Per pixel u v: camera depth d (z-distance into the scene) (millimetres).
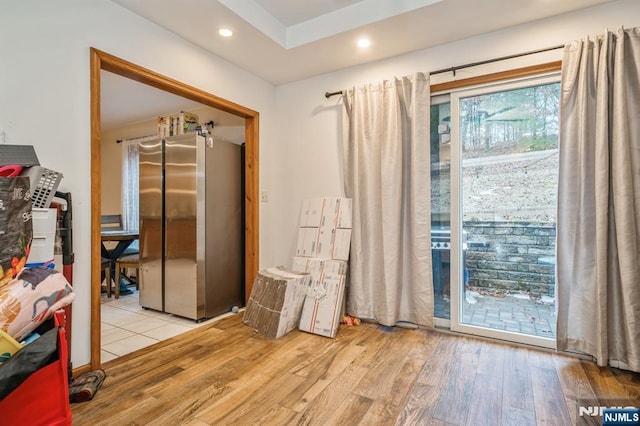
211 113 4289
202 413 1628
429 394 1800
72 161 1927
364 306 2926
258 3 2453
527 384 1896
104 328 2881
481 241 2666
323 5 2484
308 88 3385
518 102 2525
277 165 3582
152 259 3389
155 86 2480
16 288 1173
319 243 3109
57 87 1865
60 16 1878
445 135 2773
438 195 2809
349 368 2098
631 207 2004
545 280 2447
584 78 2145
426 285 2676
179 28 2441
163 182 3289
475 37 2594
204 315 3115
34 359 1034
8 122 1688
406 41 2662
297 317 2844
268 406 1689
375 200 2891
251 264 3338
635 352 1974
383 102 2855
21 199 1293
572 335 2229
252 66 3104
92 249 2016
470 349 2377
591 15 2227
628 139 2029
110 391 1818
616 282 2076
